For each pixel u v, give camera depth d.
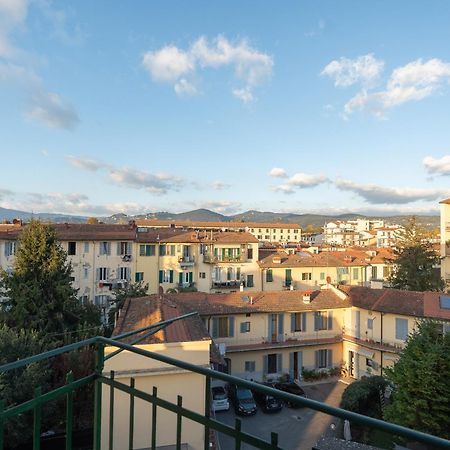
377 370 28.16
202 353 12.29
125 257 41.03
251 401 24.48
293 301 31.02
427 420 17.02
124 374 11.40
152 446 3.04
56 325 26.42
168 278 43.16
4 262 35.56
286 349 29.50
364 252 57.00
